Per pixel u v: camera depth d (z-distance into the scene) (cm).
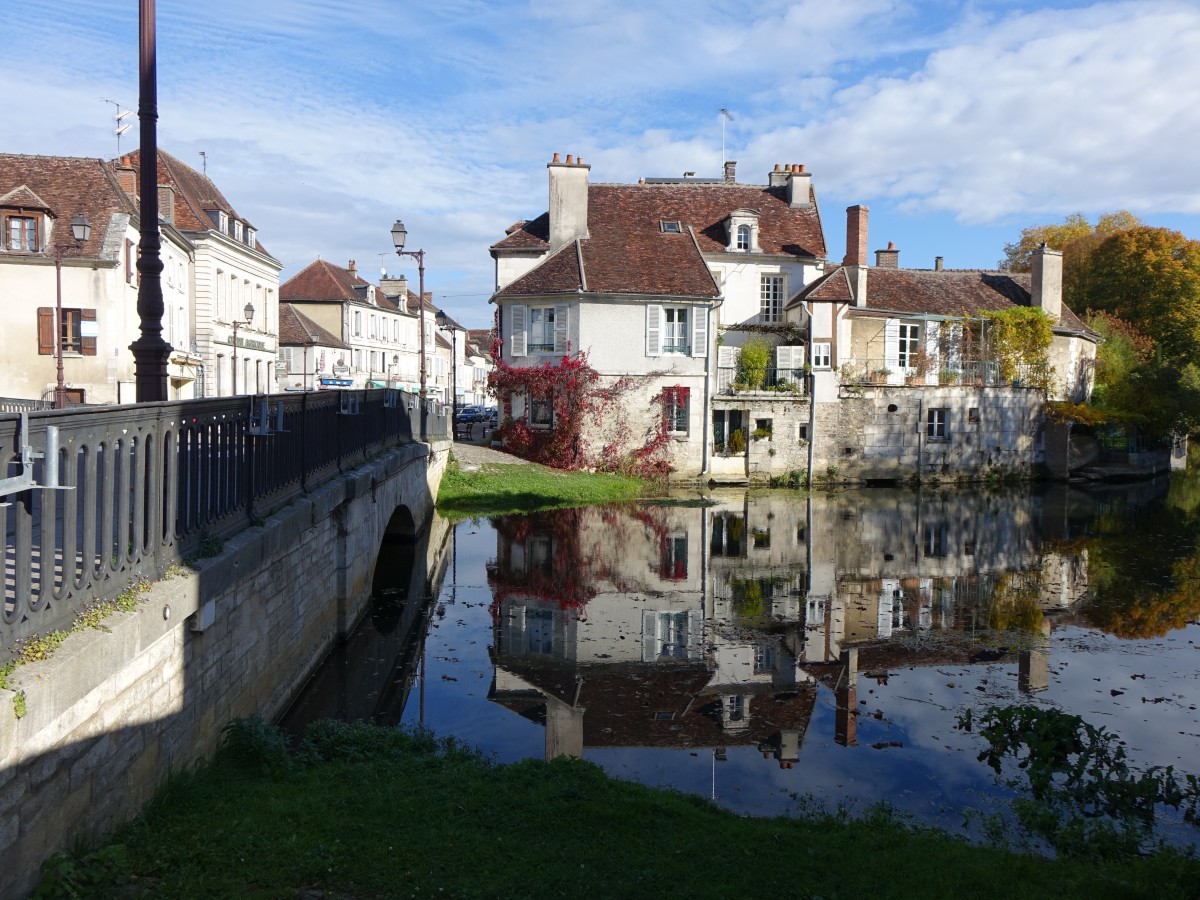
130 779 541
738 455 3294
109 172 2941
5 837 405
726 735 947
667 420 3225
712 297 3178
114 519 571
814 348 3375
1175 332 4719
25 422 428
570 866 550
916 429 3444
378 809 619
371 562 1416
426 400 2383
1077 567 1878
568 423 3142
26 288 2723
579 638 1322
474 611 1470
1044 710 1012
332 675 1091
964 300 3847
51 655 451
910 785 825
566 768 745
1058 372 3850
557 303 3225
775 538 2197
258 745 695
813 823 697
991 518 2566
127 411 547
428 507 2286
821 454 3353
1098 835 692
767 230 3694
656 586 1678
